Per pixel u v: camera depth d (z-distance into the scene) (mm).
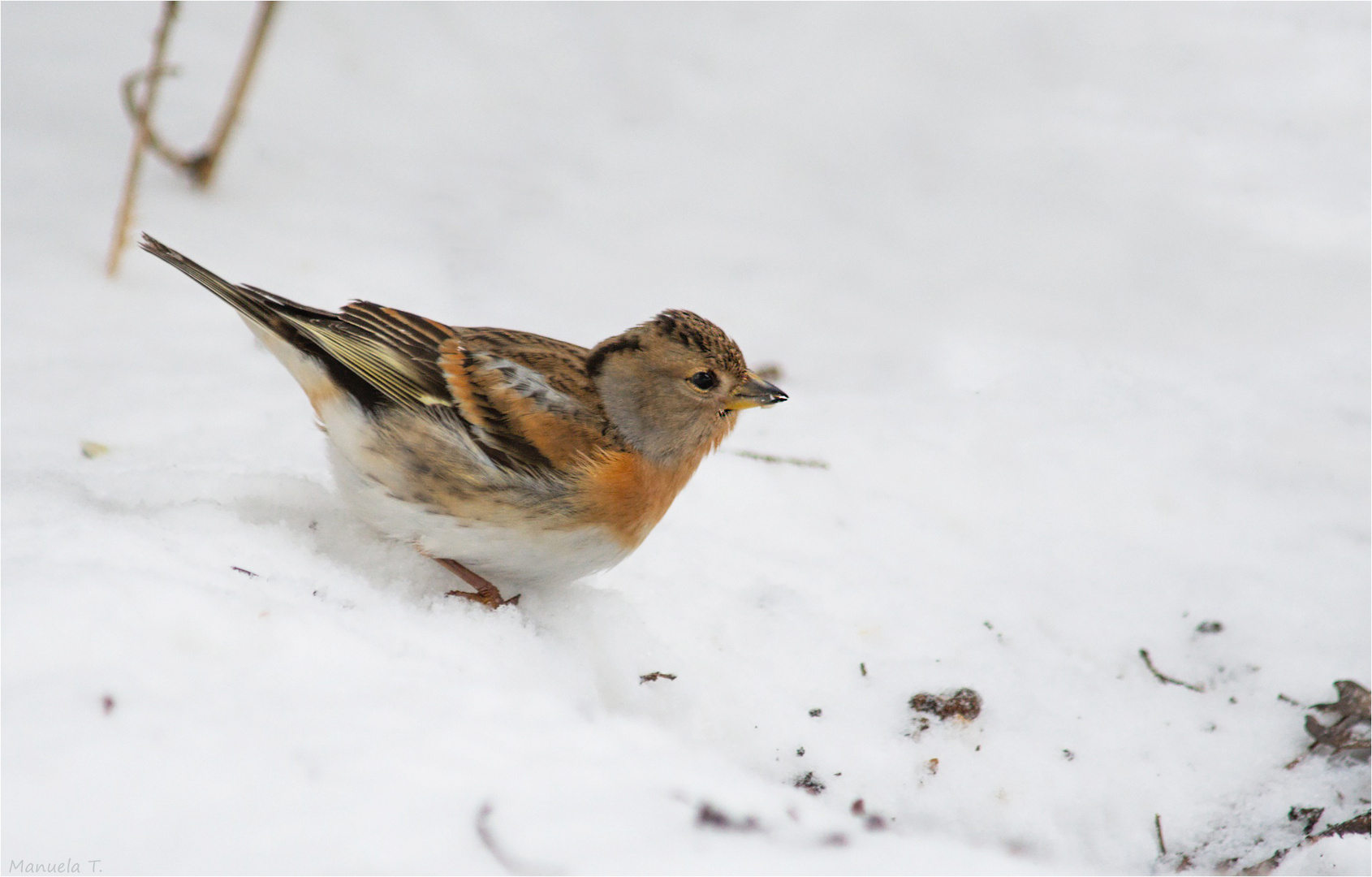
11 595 5711
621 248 16281
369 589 7535
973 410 13086
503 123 18328
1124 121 18344
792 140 18562
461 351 8094
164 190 15211
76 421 10680
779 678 8523
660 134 18625
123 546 6707
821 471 11711
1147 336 14625
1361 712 8555
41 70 16750
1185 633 9695
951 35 19969
